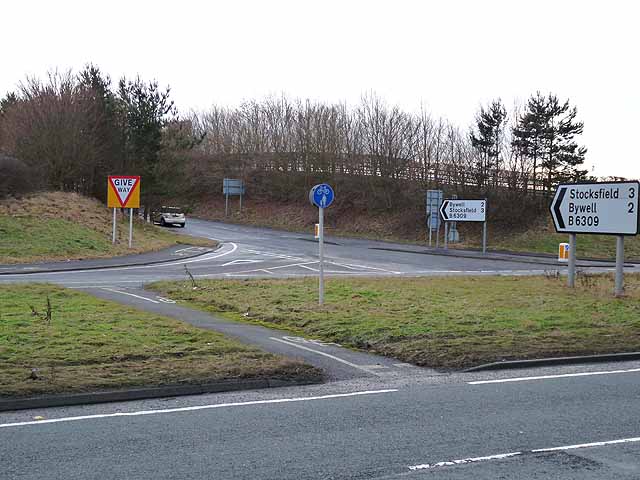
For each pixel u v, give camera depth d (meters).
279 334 12.73
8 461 5.76
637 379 9.51
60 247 31.53
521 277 24.31
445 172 59.28
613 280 23.06
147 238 38.88
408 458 5.96
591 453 6.16
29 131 42.19
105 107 44.00
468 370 10.05
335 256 36.62
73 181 43.31
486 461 5.89
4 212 34.22
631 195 18.83
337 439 6.51
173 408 7.63
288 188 69.31
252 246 41.72
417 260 35.66
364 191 63.56
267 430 6.79
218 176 76.44
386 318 14.03
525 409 7.77
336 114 67.88
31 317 12.76
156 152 45.75
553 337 12.23
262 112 76.31
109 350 10.01
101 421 7.04
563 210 20.75
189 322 13.55
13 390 7.70
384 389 8.78
